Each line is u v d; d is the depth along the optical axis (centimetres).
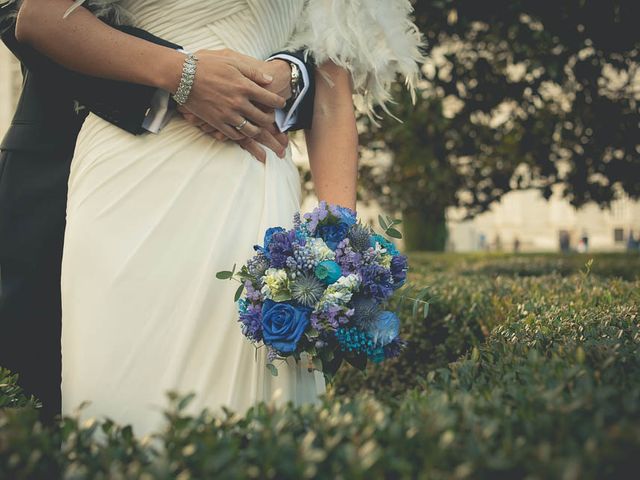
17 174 174
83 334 146
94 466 93
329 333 141
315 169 183
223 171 156
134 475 86
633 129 471
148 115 157
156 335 145
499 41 441
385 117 516
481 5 396
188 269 149
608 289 259
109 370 143
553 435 92
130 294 146
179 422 97
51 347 173
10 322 169
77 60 152
